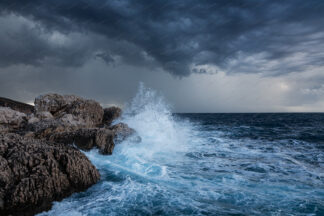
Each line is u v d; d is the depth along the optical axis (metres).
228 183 5.71
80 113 13.22
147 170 6.70
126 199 4.72
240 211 4.20
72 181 5.11
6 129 9.05
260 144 11.59
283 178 6.13
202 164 7.63
